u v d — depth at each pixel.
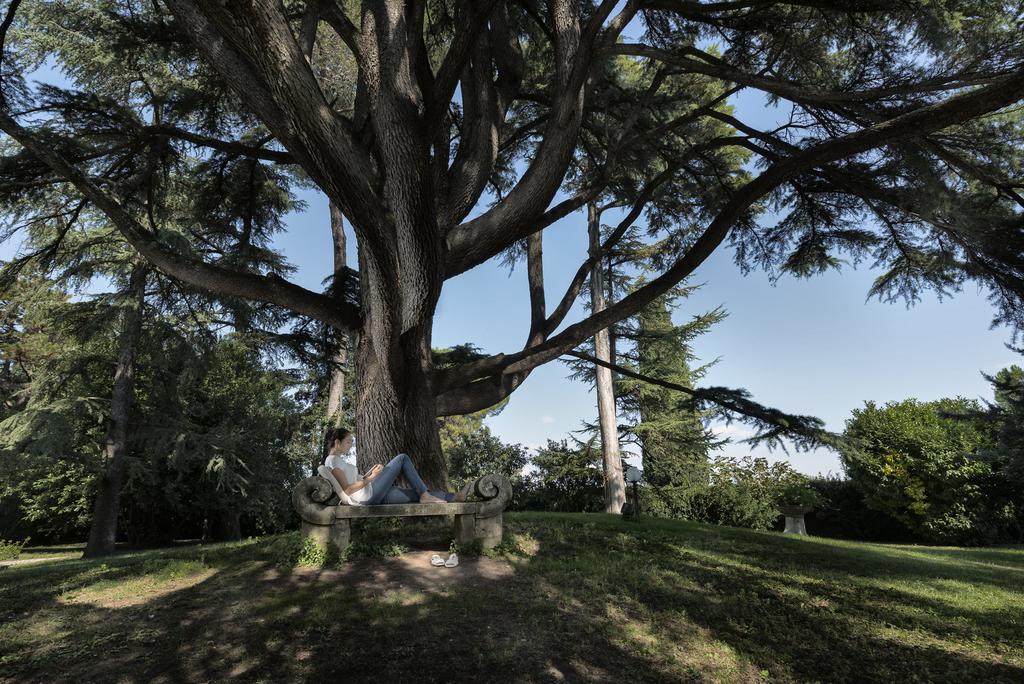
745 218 12.59
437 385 9.75
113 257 18.41
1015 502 20.03
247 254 13.47
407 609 4.79
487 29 10.50
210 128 11.87
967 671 4.41
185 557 7.13
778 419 8.28
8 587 6.09
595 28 7.83
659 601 5.62
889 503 21.61
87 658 3.87
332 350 13.54
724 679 4.00
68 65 15.60
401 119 7.05
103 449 20.25
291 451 26.80
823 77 9.19
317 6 8.04
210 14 6.07
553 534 8.28
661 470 24.06
